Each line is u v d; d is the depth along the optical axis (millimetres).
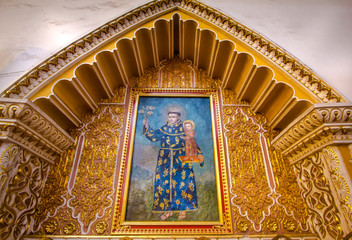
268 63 2541
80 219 2270
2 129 1846
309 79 2271
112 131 2814
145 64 3344
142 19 2852
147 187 2496
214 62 3061
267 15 2818
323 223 2070
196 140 2816
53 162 2492
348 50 2447
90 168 2549
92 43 2588
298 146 2316
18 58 2354
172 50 3400
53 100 2311
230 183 2521
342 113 1902
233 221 2314
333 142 1919
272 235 2238
